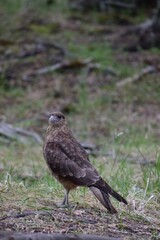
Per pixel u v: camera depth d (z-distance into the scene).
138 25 34.03
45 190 13.78
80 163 12.57
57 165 12.70
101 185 11.99
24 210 12.32
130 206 13.20
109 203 11.79
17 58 31.47
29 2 37.12
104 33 34.03
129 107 27.17
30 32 34.06
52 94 28.38
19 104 27.50
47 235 11.16
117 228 12.02
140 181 15.21
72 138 13.12
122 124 25.34
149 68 30.03
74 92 28.56
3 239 10.87
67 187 12.77
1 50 32.22
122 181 14.71
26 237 10.98
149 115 26.39
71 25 34.94
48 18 35.62
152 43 32.22
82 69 30.16
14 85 29.25
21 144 22.48
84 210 12.72
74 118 26.25
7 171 15.70
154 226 12.41
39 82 29.47
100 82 29.17
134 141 20.97
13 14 36.12
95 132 24.67
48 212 12.23
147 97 28.00
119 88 28.64
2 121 25.70
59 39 33.25
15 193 13.35
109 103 27.50
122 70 29.89
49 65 30.84
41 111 26.83
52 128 13.20
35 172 16.31
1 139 22.73
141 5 36.72
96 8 36.75
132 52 31.91
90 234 11.48
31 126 25.39
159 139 22.86
